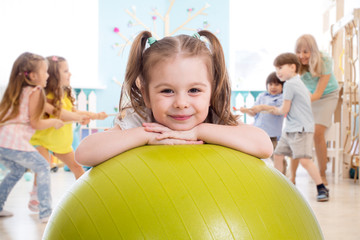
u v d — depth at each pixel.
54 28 4.74
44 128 2.15
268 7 5.23
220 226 0.70
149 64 0.89
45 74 2.18
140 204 0.72
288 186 0.86
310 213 0.87
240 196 0.74
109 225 0.72
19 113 2.08
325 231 1.79
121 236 0.70
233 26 5.27
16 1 4.23
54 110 2.29
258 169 0.83
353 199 2.49
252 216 0.73
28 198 2.56
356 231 1.79
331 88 3.08
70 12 4.79
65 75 2.41
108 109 4.91
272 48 5.28
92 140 0.87
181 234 0.69
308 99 2.59
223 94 1.01
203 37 1.00
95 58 4.89
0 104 2.12
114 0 4.93
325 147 3.06
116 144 0.86
